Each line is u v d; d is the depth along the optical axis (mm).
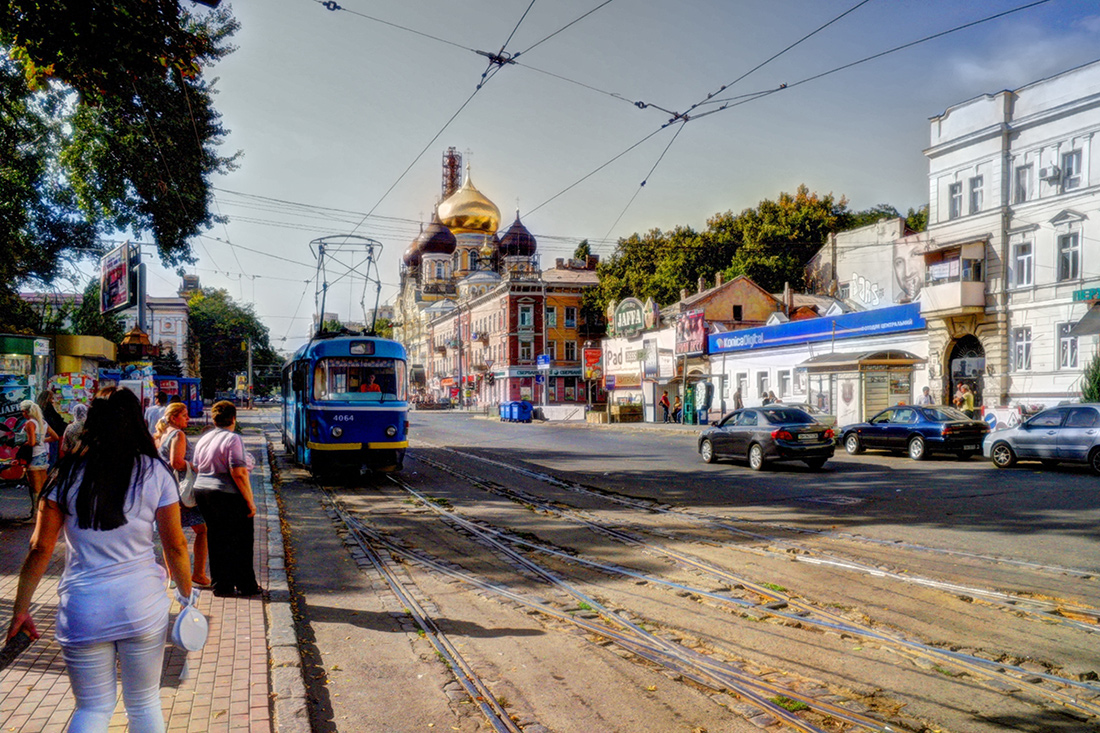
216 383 95938
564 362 70875
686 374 42094
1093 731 4316
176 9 9539
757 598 7160
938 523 10703
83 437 3219
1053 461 17656
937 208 30203
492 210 99875
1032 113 26562
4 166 18391
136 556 3217
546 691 5098
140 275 22984
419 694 5090
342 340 17000
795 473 17625
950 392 29375
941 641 5809
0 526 10758
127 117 17578
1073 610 6508
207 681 4969
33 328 25047
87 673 3100
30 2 8844
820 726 4449
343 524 11922
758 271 55031
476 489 16047
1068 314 25188
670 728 4492
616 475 18031
